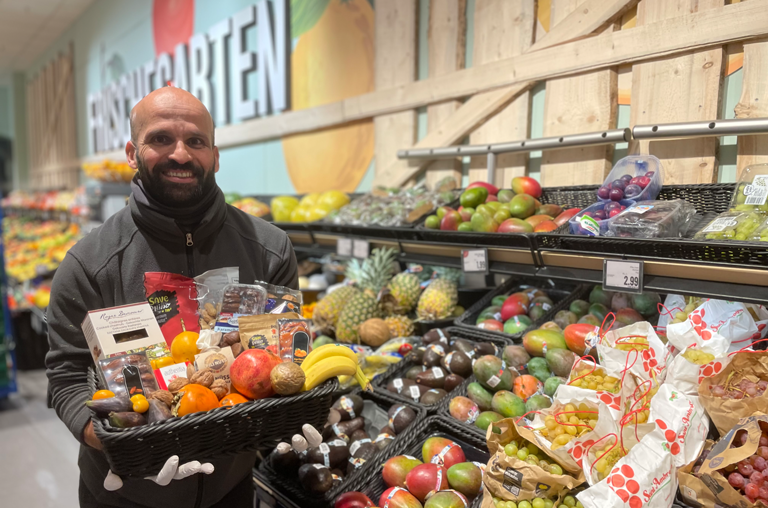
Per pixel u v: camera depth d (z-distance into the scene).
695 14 1.68
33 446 3.41
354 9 3.15
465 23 2.50
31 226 8.00
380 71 2.93
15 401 4.23
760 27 1.54
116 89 6.66
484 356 1.61
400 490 1.37
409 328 2.21
